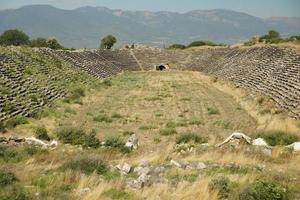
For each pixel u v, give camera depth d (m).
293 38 114.88
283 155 24.45
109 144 32.75
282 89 60.62
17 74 60.94
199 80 98.31
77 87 71.88
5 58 65.31
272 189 16.44
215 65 118.44
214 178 17.94
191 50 139.12
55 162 24.39
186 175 19.73
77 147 31.64
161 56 136.25
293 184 18.23
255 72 84.62
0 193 16.28
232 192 16.75
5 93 49.03
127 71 123.06
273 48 96.88
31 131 39.06
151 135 40.50
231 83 84.75
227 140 29.25
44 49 91.00
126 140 35.00
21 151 26.84
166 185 18.02
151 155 25.97
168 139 37.88
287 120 44.44
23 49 79.62
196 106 60.38
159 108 58.53
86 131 40.88
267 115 50.16
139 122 48.03
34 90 57.66
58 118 48.34
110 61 123.81
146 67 129.62
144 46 146.38
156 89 80.00
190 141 34.28
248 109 56.72
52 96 59.78
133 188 17.98
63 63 89.56
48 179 18.92
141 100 65.75
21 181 19.08
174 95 72.00
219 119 49.84
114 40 143.75
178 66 129.38
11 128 39.47
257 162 22.86
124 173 20.64
